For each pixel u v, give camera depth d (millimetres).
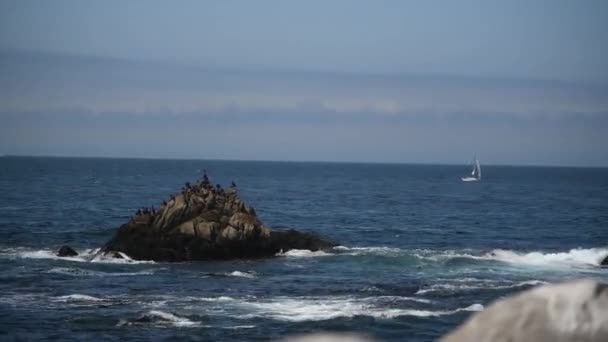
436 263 69375
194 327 43594
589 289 7520
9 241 85938
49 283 57375
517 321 7492
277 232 75375
